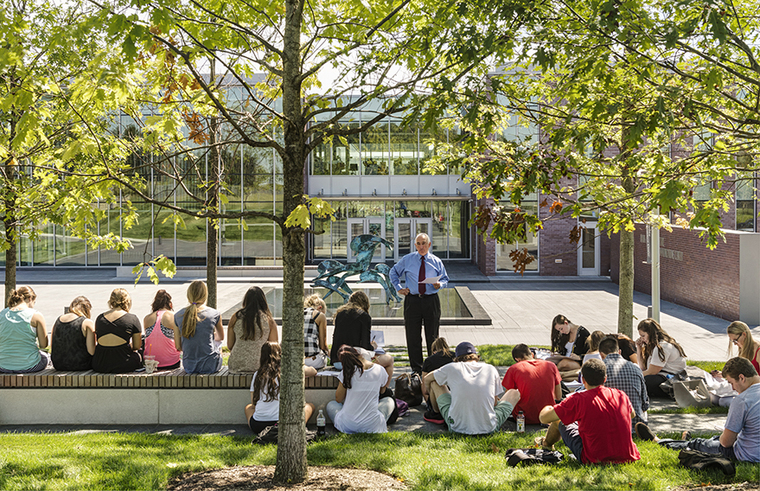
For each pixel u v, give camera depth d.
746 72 6.23
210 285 10.32
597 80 5.63
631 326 10.22
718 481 4.77
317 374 7.16
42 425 7.15
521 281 27.47
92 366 7.38
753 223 24.77
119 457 5.49
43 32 6.86
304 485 4.72
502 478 4.93
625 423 5.33
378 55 5.01
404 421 7.22
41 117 6.12
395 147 34.16
